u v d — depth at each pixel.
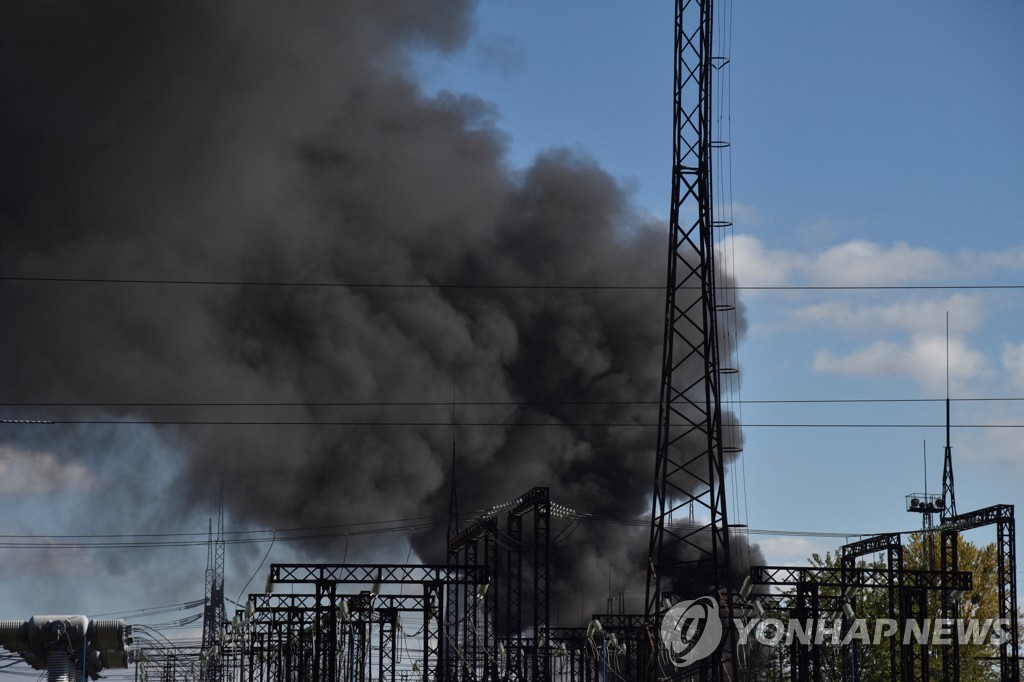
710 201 90.38
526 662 131.00
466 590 129.75
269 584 116.38
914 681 125.12
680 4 91.88
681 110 91.19
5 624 115.50
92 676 121.31
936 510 154.50
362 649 148.50
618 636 154.88
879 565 150.12
